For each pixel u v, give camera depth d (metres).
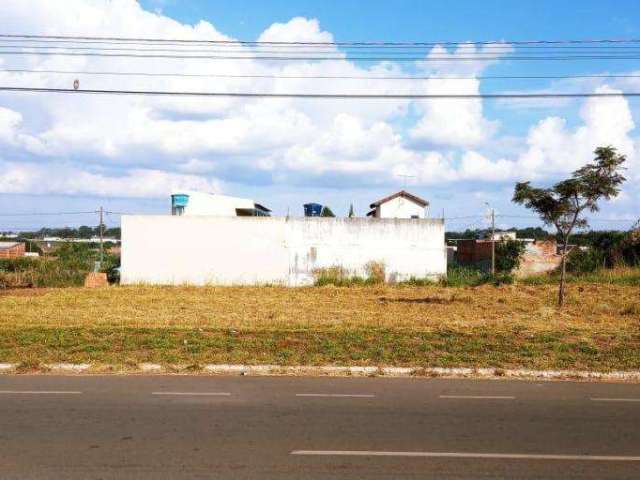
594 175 18.59
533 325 17.33
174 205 39.12
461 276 31.19
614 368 12.57
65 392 10.38
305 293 26.45
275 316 19.22
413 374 12.32
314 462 6.84
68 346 14.07
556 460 7.01
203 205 40.12
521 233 74.56
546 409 9.45
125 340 14.66
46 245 83.56
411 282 30.25
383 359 13.20
